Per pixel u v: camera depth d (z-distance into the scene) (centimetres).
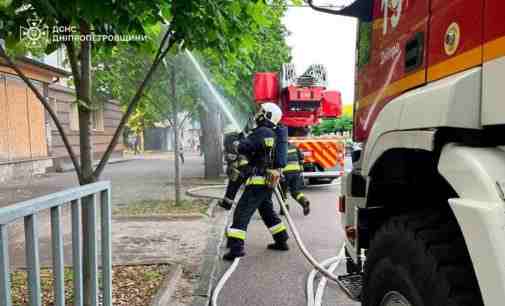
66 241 561
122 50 707
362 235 261
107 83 761
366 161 237
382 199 253
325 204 891
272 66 1284
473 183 147
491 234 135
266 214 541
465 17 161
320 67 1149
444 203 214
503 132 156
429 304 167
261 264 485
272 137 482
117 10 254
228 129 674
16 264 457
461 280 160
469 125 153
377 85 262
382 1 253
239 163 585
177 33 321
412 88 208
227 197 591
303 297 389
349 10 296
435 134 164
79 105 304
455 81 154
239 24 326
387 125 207
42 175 1502
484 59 150
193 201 884
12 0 273
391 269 193
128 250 526
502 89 140
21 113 1420
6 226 167
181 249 530
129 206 820
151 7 272
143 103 852
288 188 711
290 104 1129
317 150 1077
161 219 712
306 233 638
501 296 131
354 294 285
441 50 179
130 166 2016
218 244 553
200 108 1216
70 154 308
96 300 274
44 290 378
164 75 784
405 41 217
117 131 315
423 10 196
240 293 399
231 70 629
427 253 172
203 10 298
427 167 208
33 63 1330
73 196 227
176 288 405
